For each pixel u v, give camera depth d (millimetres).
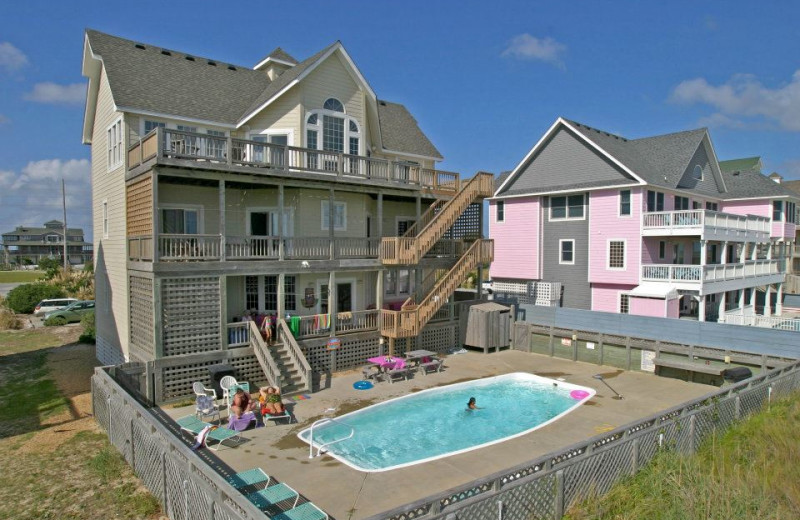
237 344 16578
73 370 19703
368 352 20250
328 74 20719
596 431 13203
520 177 32938
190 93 19703
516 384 18625
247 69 23656
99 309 21969
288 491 8664
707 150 32969
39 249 121750
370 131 23078
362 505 9172
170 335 15242
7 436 12578
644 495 8992
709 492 8586
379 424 14188
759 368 17297
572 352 21859
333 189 19094
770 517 8094
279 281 17734
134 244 16781
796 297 36875
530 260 32062
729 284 27297
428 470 10758
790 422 12398
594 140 28938
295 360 17047
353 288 22609
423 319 20656
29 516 8586
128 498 9234
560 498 8297
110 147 19516
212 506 7066
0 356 22422
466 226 24875
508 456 11523
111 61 18578
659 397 16359
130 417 10516
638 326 21422
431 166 26234
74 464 10836
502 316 23625
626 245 27328
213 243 16531
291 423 13695
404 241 20141
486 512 7293
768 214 33062
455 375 19156
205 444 11906
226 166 16156
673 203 29547
